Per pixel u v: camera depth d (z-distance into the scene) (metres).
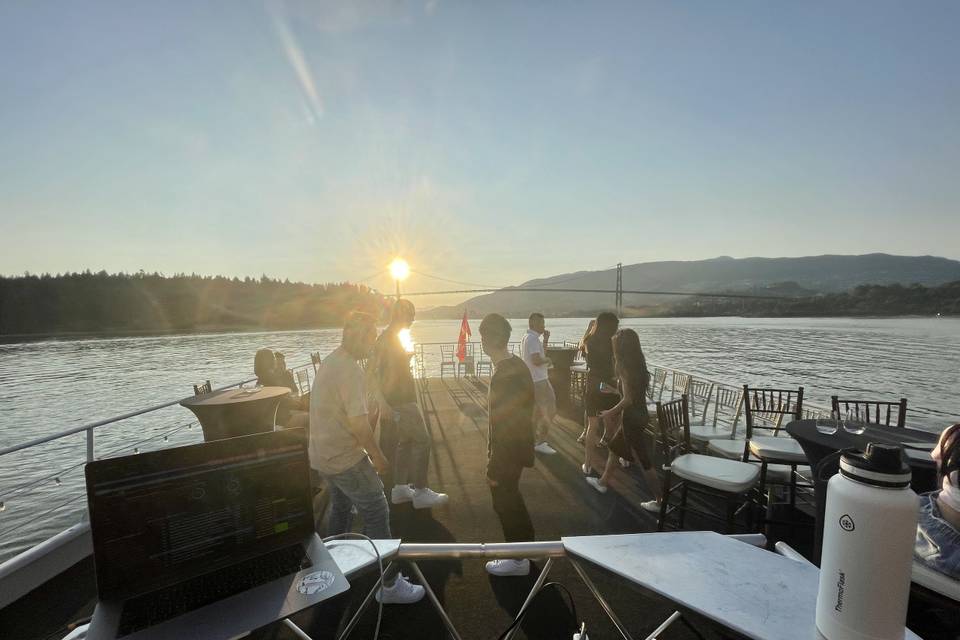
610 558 1.46
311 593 1.20
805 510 4.26
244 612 1.12
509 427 3.03
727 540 1.59
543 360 5.92
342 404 2.85
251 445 1.34
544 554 1.57
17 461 16.20
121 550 1.12
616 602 2.86
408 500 4.52
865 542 1.01
